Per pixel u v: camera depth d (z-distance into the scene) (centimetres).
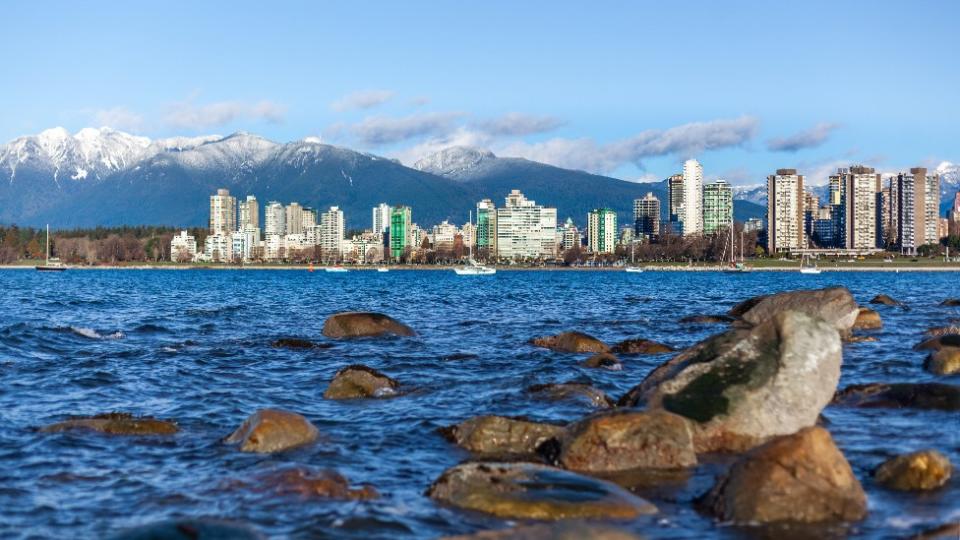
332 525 1322
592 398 2325
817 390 1822
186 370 3034
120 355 3412
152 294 10000
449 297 9431
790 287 13812
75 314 6003
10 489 1516
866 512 1380
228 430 2023
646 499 1469
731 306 7381
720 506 1388
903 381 2758
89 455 1759
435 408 2288
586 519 1346
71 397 2491
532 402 2348
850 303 3831
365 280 18712
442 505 1414
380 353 3522
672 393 1883
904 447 1798
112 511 1402
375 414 2212
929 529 1293
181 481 1566
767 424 1784
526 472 1504
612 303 7938
